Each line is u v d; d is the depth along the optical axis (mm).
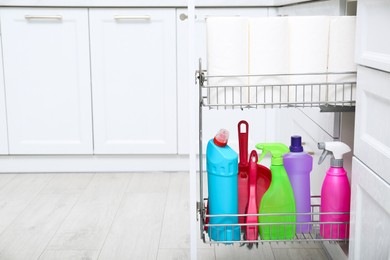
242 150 1499
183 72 2752
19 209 2342
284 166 1501
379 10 1203
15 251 1907
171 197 2484
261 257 1839
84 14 2693
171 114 2799
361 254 1358
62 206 2375
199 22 2686
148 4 2652
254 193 1444
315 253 1865
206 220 1508
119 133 2824
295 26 1406
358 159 1370
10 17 2691
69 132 2822
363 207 1341
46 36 2715
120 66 2750
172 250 1904
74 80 2764
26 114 2797
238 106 1408
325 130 1718
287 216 1462
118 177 2809
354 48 1386
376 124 1250
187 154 2859
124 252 1892
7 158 2871
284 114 2529
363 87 1313
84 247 1937
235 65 1380
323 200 1488
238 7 2684
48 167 2887
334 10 1620
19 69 2748
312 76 1415
